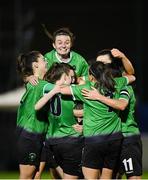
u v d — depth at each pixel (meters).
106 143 19.86
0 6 62.62
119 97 20.19
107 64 20.97
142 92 53.28
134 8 64.06
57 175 23.33
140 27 54.78
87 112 19.94
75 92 19.72
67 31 21.56
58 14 63.69
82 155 20.20
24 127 20.33
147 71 55.06
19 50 58.88
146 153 43.66
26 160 20.41
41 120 20.27
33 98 20.14
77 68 22.16
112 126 19.92
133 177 20.56
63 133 20.12
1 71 59.41
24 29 60.50
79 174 20.67
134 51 61.69
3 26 61.69
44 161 20.75
